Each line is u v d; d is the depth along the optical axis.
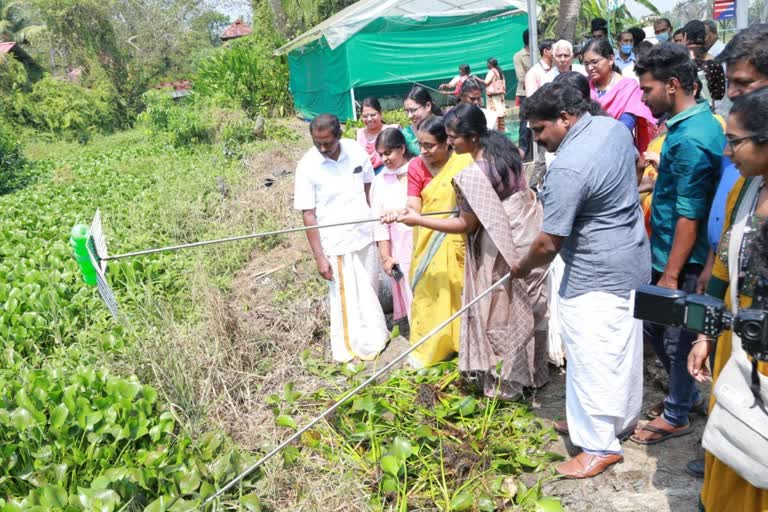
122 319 4.82
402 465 3.32
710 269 3.05
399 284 5.09
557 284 4.19
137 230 7.96
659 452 3.50
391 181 4.88
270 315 5.50
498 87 11.16
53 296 5.28
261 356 4.90
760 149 2.13
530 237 3.81
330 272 4.81
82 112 25.36
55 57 34.00
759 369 2.18
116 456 3.55
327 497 3.29
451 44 15.27
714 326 2.14
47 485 3.06
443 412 3.78
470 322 3.92
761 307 2.14
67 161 15.88
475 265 3.87
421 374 4.25
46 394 3.72
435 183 4.33
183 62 37.66
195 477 3.26
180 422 3.69
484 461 3.43
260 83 19.56
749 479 2.17
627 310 3.12
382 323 4.98
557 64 6.52
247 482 3.32
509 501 3.24
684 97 3.14
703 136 3.04
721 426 2.23
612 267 3.06
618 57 7.60
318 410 4.08
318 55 16.86
